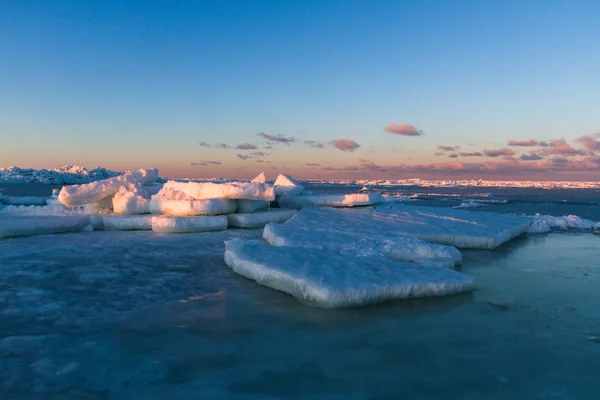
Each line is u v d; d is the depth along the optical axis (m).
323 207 11.29
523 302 4.83
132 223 9.95
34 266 6.14
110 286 5.24
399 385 2.99
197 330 3.93
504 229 9.32
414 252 6.57
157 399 2.78
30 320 4.08
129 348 3.52
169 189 11.22
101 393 2.84
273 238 7.63
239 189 10.24
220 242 8.27
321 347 3.59
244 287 5.27
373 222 9.45
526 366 3.29
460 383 3.03
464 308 4.61
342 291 4.50
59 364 3.22
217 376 3.09
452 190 57.91
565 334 3.91
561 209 21.27
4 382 2.95
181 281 5.52
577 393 2.90
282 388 2.93
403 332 3.93
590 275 6.11
